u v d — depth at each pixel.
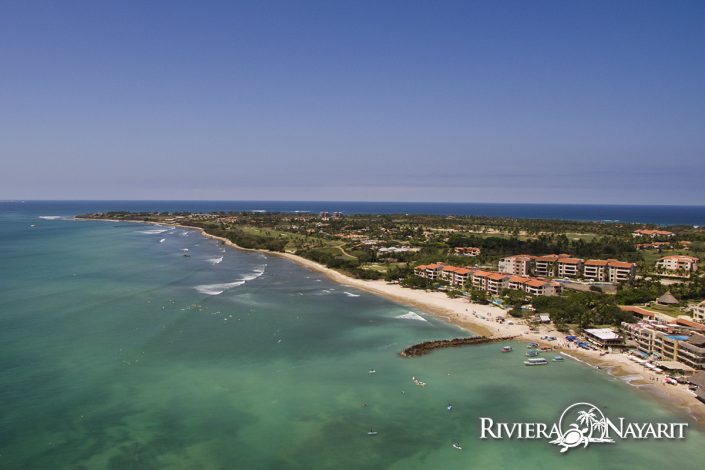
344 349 111.69
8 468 62.69
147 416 77.12
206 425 75.31
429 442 72.44
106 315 128.62
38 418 74.69
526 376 97.25
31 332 111.69
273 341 115.25
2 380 86.56
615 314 129.75
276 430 74.62
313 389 89.38
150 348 105.69
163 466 64.69
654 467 67.00
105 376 90.31
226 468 64.88
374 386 91.44
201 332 119.06
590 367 102.19
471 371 99.75
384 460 67.81
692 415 81.12
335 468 65.69
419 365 102.75
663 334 107.62
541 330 128.75
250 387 89.12
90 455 66.25
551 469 66.50
